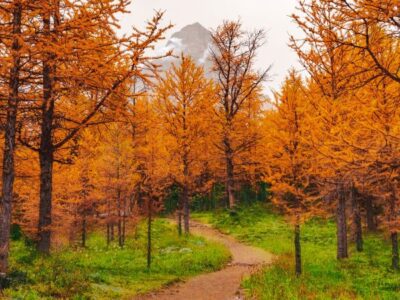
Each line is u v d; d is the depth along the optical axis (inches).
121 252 705.0
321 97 470.0
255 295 419.8
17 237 821.2
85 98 383.6
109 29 295.3
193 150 883.4
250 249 840.9
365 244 786.8
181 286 480.7
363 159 256.7
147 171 587.2
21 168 498.3
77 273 387.9
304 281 461.1
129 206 843.4
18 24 272.4
